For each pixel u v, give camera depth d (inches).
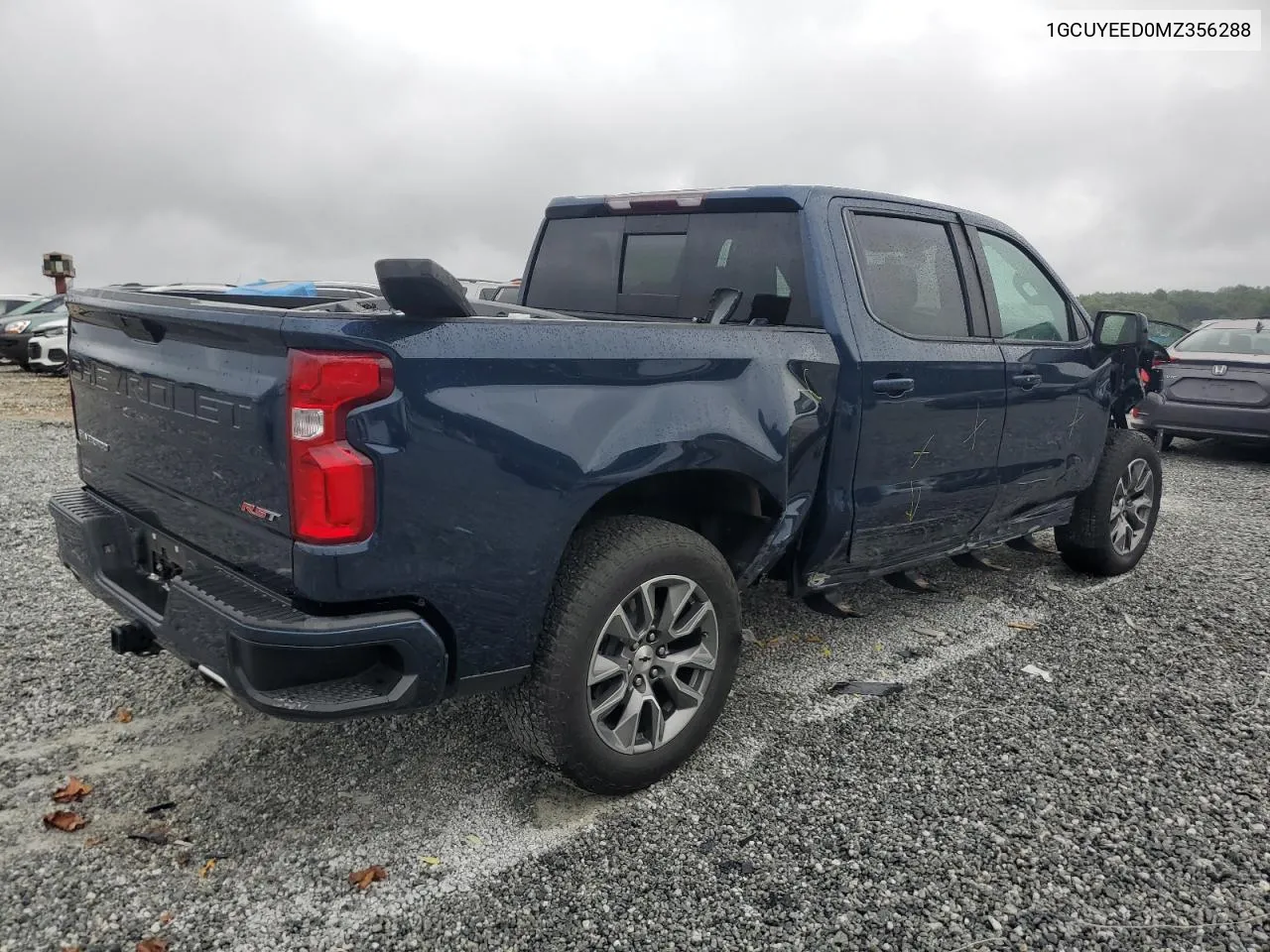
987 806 116.1
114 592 118.1
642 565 111.5
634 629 114.6
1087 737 134.6
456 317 96.8
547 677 106.9
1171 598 197.6
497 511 99.3
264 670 92.0
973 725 137.7
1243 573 217.6
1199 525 269.4
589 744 110.8
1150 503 213.6
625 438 108.0
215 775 120.3
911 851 106.9
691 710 121.1
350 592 91.9
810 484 133.7
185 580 103.0
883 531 149.6
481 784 120.0
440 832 109.5
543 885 100.3
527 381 100.8
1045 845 108.4
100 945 89.6
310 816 112.0
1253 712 143.8
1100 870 104.1
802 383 129.4
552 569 104.8
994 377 161.3
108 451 126.4
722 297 135.0
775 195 140.7
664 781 121.2
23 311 749.3
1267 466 390.9
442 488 95.3
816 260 136.8
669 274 156.0
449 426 94.9
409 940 91.7
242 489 98.4
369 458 91.0
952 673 156.5
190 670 150.3
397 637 95.0
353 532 91.1
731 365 120.2
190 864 102.5
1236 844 109.3
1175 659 163.9
